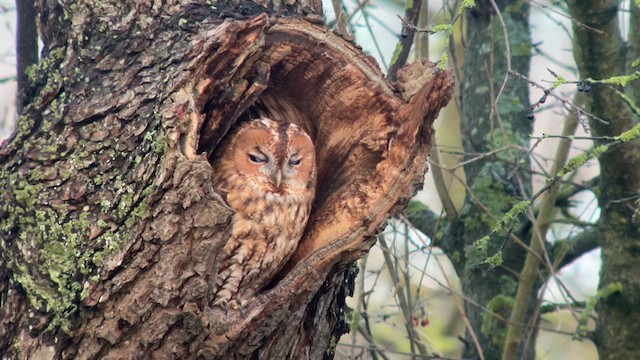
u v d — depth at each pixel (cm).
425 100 803
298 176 1057
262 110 1098
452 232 1317
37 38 1011
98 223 755
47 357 745
